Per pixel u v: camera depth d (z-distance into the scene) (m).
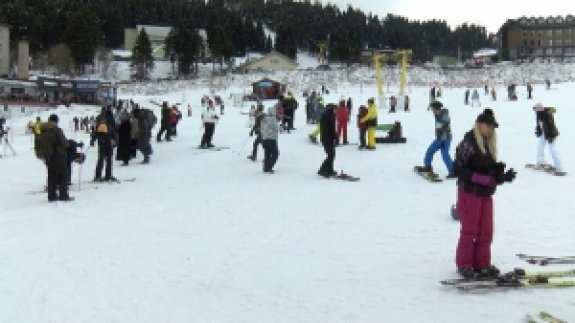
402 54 56.00
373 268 7.27
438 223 9.66
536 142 21.34
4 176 18.31
